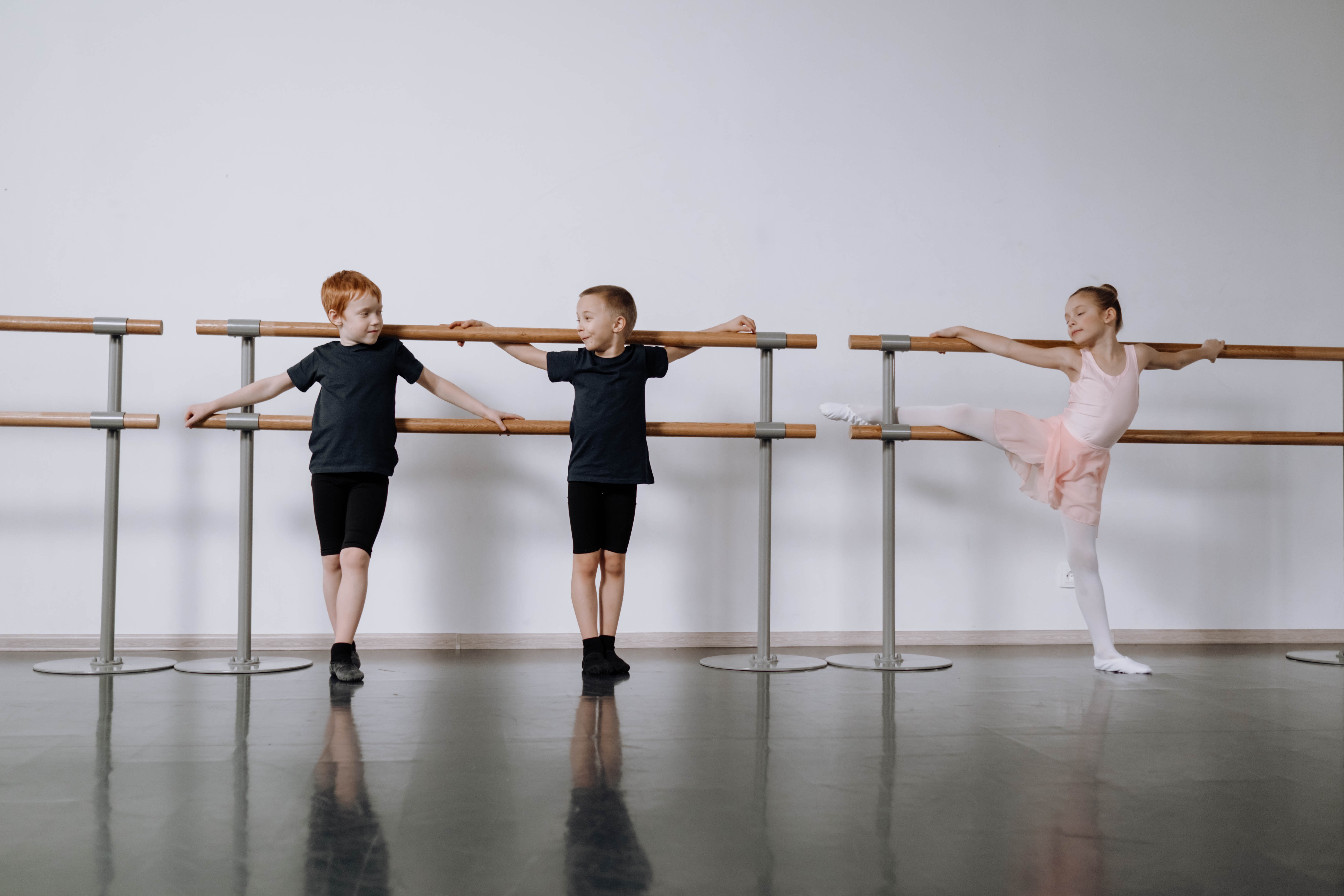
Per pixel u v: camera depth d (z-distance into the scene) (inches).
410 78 107.6
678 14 111.4
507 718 63.4
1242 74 120.2
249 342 89.7
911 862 36.0
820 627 110.0
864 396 111.9
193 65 105.0
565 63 109.6
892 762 51.6
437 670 87.0
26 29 103.1
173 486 102.7
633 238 109.5
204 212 104.5
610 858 36.0
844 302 112.2
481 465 106.0
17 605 100.5
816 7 113.5
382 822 40.2
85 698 71.2
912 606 111.6
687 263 110.2
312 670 87.3
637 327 109.1
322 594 103.7
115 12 104.2
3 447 100.7
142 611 101.7
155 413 102.8
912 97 114.4
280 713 65.1
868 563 111.0
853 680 82.4
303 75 106.3
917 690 77.0
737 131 111.6
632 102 110.3
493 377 106.7
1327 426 119.0
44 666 87.7
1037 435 93.7
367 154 106.6
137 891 32.4
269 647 101.8
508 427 89.5
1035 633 113.0
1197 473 116.6
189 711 65.7
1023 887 33.7
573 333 90.8
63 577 101.2
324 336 89.2
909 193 113.8
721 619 108.8
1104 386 92.6
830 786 46.4
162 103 104.5
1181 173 118.5
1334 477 118.5
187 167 104.5
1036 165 116.0
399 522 104.7
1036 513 113.8
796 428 93.5
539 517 106.5
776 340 93.1
